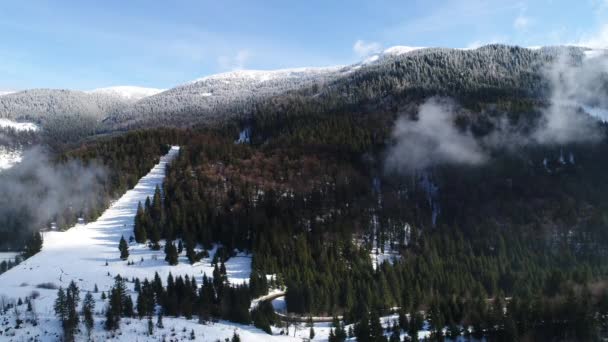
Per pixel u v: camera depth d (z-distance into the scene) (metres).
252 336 107.31
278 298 134.88
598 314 115.19
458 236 196.38
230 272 152.00
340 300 131.00
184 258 161.88
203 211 187.12
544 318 112.25
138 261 159.50
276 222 177.50
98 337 101.56
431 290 138.00
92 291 132.00
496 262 164.50
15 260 167.38
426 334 113.69
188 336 104.25
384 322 122.75
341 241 174.88
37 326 104.06
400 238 192.38
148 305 116.88
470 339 111.44
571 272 144.88
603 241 185.75
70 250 171.62
